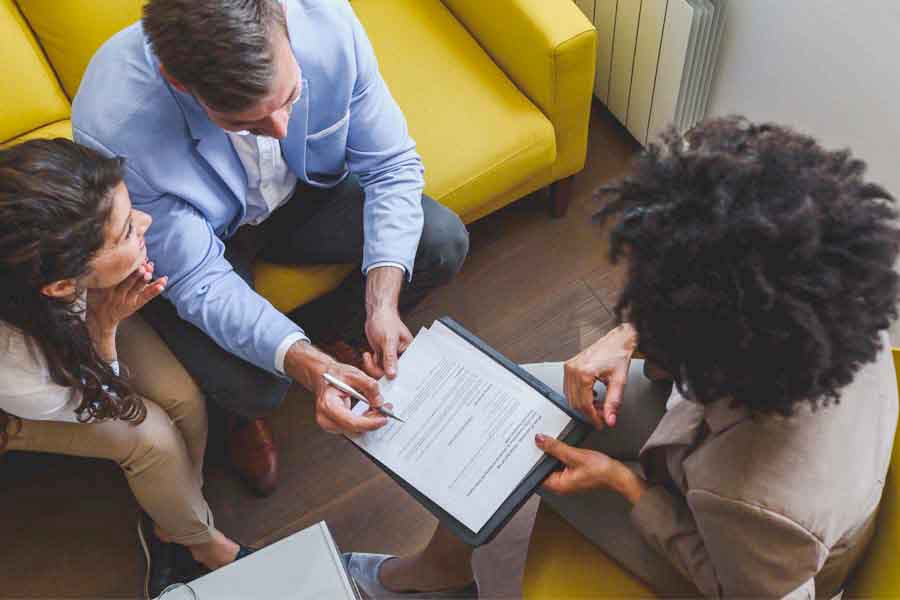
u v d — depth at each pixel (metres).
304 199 1.79
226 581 1.24
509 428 1.31
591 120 2.40
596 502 1.34
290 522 1.91
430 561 1.66
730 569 1.04
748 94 2.03
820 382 0.90
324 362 1.51
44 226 1.19
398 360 1.40
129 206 1.31
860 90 1.75
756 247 0.86
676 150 0.94
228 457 1.97
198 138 1.48
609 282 2.15
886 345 1.08
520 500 1.26
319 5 1.52
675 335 0.93
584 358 1.38
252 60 1.22
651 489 1.19
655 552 1.29
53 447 1.52
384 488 1.93
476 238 2.23
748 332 0.87
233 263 1.72
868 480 1.01
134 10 1.74
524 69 1.90
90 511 1.93
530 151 1.89
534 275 2.17
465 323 2.12
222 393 1.67
